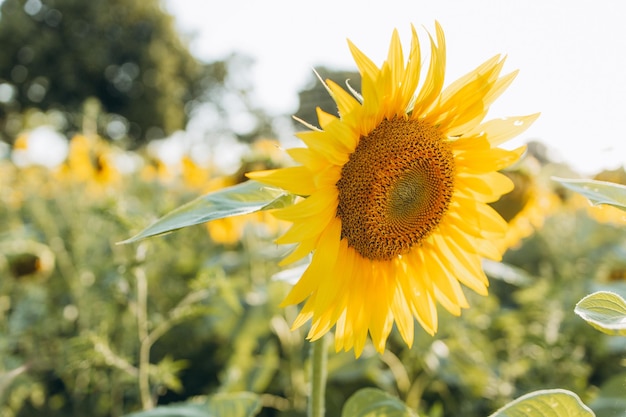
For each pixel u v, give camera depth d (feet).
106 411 15.75
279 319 16.61
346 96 6.81
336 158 7.16
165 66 138.31
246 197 6.82
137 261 11.68
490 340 17.99
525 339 15.49
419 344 14.51
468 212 8.29
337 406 14.89
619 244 26.17
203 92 149.89
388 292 8.13
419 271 8.38
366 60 6.79
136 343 15.60
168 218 6.43
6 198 28.27
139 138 138.72
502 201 16.30
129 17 137.39
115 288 11.82
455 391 15.88
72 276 19.06
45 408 16.46
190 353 18.54
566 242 26.89
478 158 7.79
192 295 11.90
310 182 6.72
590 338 15.55
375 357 14.83
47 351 16.40
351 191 7.71
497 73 7.41
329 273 7.27
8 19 128.36
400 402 7.84
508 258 28.71
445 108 7.69
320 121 6.81
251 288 18.19
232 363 16.11
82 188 25.55
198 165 28.60
